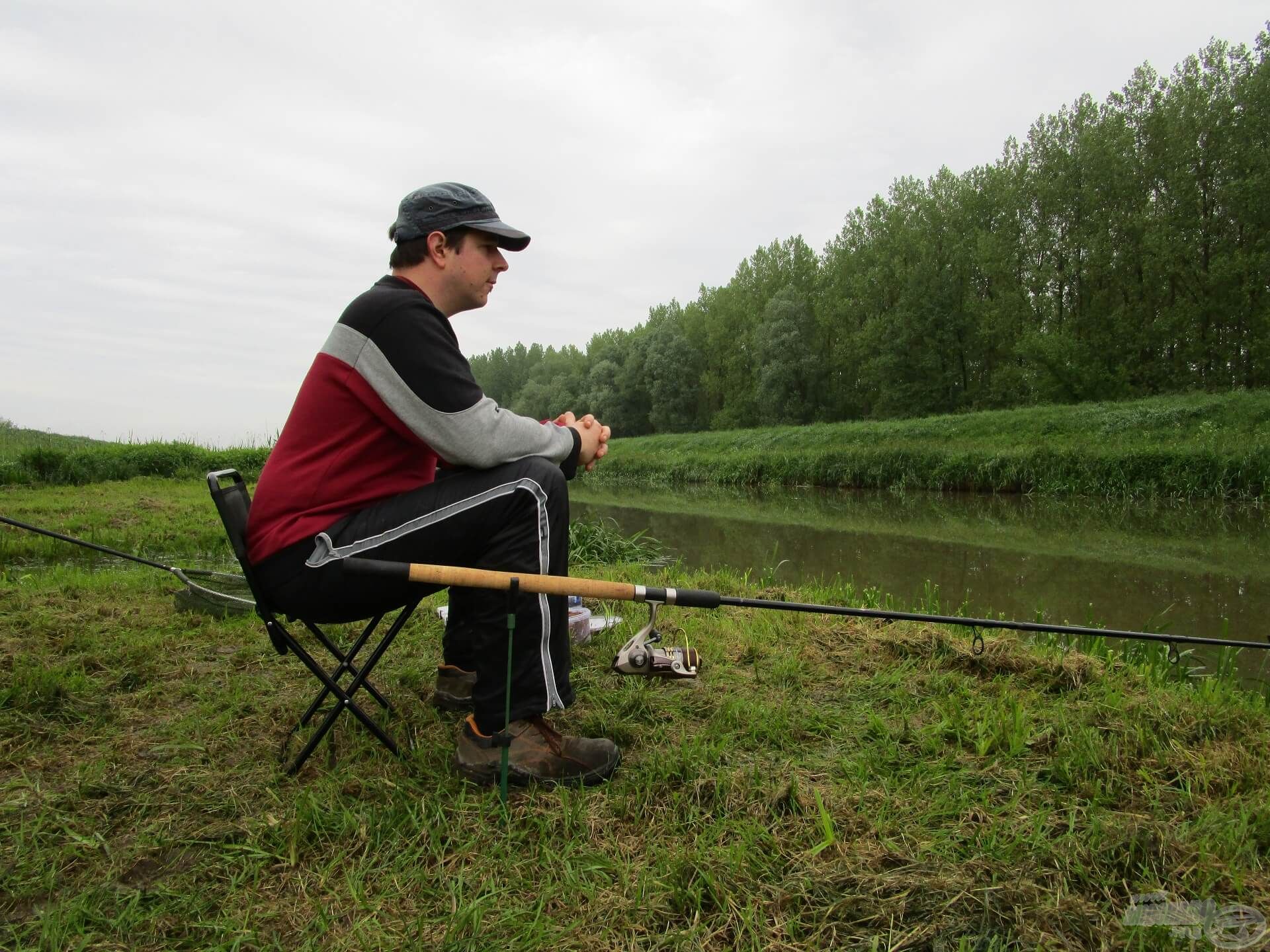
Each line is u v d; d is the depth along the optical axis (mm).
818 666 2977
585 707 2535
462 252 2072
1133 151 26641
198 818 1844
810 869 1618
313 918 1506
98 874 1640
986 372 34781
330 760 2102
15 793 1952
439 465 2379
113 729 2359
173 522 8555
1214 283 24094
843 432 26047
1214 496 13102
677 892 1543
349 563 1743
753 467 22328
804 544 8594
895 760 2166
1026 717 2414
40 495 11336
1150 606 5102
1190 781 2008
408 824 1798
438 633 3393
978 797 1950
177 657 3031
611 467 29875
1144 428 17656
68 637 3174
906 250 35188
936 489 17406
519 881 1603
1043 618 4715
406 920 1495
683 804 1898
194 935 1459
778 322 42031
